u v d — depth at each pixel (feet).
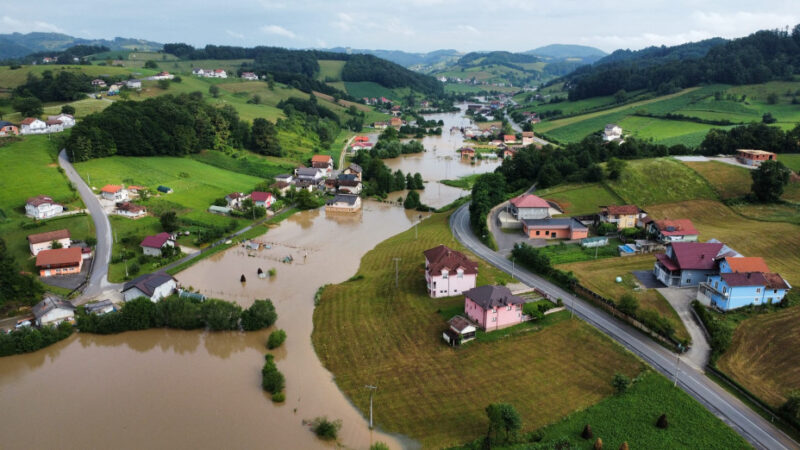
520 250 388.16
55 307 311.88
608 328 285.43
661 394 226.99
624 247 403.34
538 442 204.74
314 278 385.50
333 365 271.08
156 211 504.43
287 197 609.83
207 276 387.55
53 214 462.60
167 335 305.73
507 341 277.44
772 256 367.66
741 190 515.91
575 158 629.92
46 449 213.25
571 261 385.91
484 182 552.41
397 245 447.01
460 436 214.07
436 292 333.83
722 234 417.08
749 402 221.05
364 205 611.06
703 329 280.31
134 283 337.31
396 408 234.17
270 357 274.16
